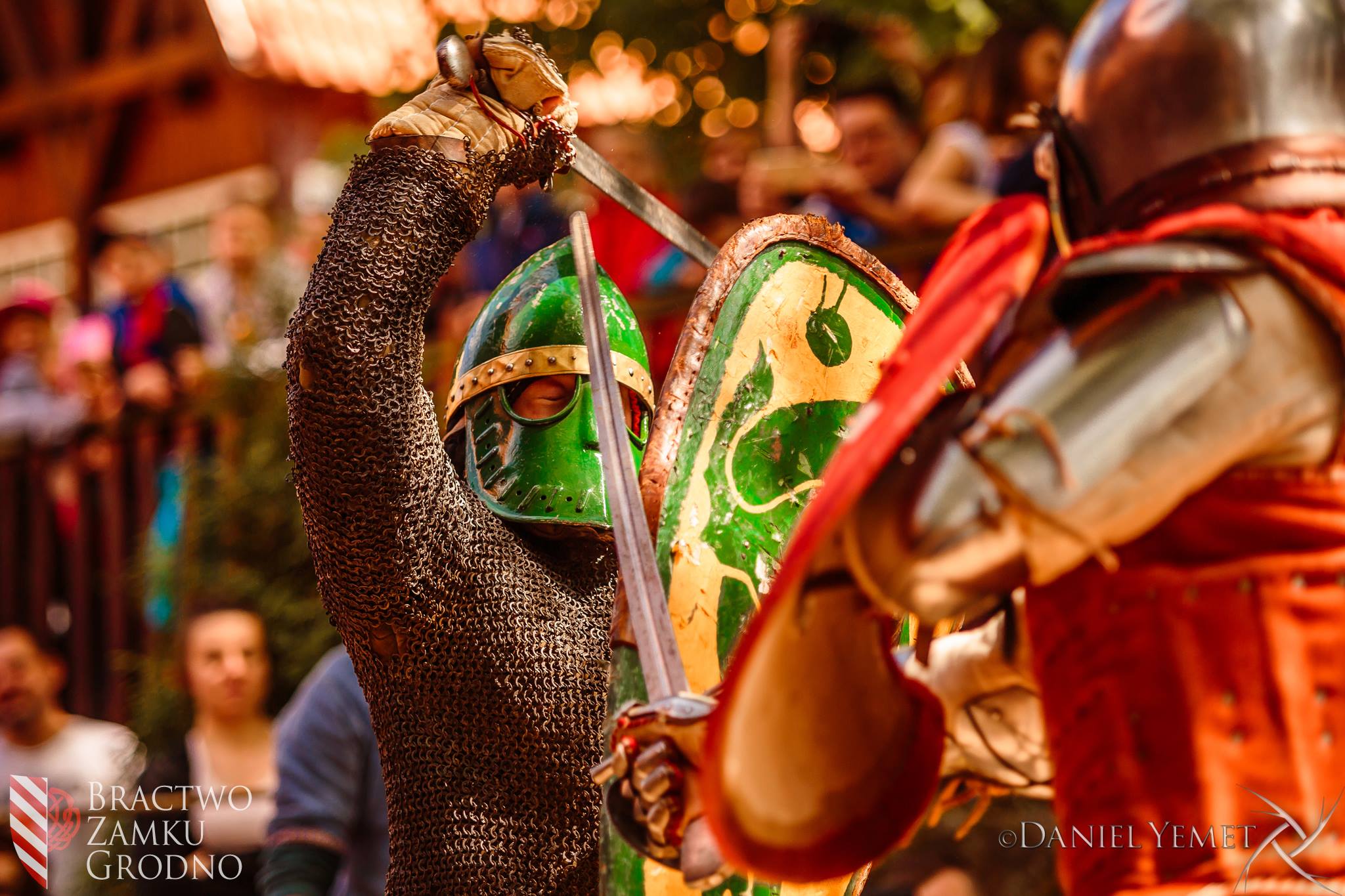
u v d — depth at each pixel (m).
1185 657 1.72
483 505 2.88
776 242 2.64
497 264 7.29
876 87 7.04
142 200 14.40
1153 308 1.70
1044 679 1.85
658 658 2.06
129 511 8.69
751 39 11.44
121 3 14.33
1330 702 1.69
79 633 8.89
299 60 13.15
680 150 10.80
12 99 14.98
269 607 6.91
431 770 2.79
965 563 1.70
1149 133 1.82
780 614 1.68
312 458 2.67
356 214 2.70
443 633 2.75
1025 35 6.61
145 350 8.75
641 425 3.09
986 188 6.54
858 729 1.88
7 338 9.75
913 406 1.65
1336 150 1.78
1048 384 1.70
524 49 2.80
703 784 1.76
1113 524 1.69
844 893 2.49
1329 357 1.71
